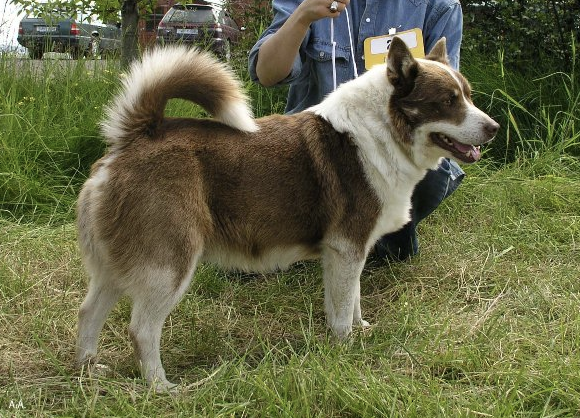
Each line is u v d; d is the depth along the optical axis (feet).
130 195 9.23
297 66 12.64
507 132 18.61
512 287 12.85
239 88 10.12
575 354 9.95
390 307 12.38
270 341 11.37
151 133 9.57
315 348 10.51
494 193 16.65
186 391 9.20
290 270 14.10
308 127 10.43
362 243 10.62
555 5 21.03
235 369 9.32
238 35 23.44
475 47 21.75
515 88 20.10
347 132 10.36
